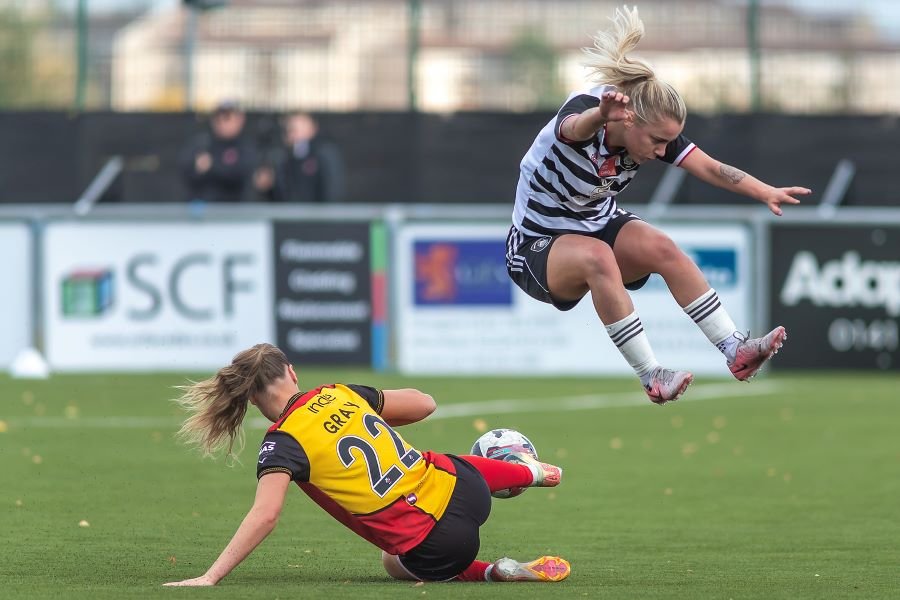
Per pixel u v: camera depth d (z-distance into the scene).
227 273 41.28
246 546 14.95
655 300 41.91
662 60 55.34
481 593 14.80
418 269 41.66
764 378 43.12
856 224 43.28
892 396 39.12
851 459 28.06
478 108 55.12
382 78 54.72
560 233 16.52
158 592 14.70
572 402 36.81
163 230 41.06
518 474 16.25
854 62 54.66
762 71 54.56
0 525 19.72
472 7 56.75
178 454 27.22
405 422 16.55
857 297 43.53
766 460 27.88
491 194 53.16
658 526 20.48
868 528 20.33
